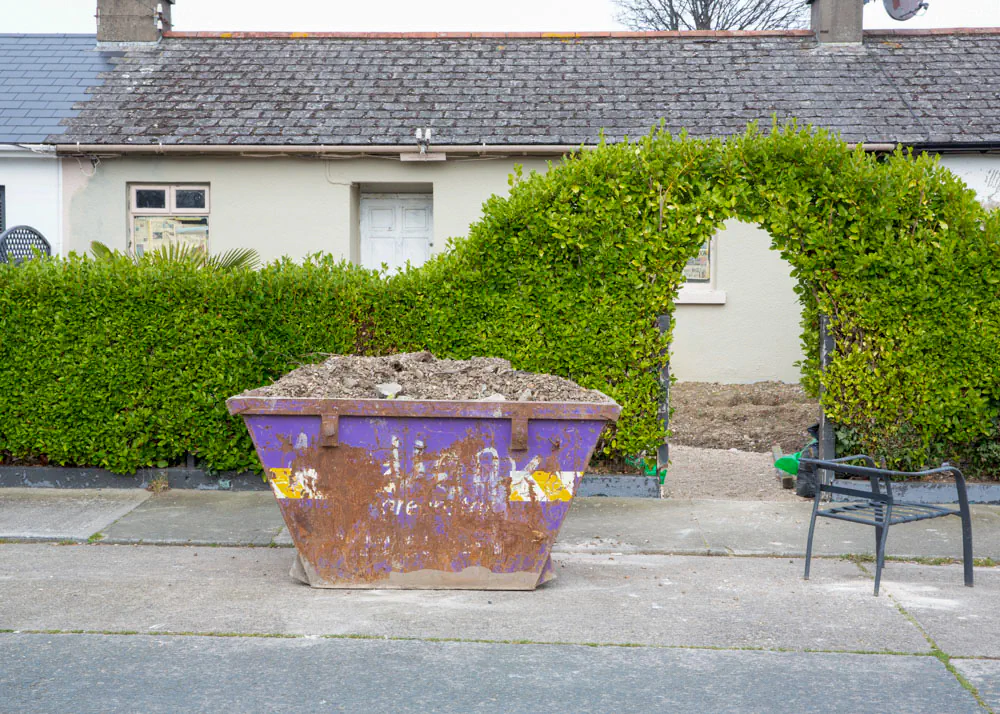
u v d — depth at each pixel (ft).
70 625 17.46
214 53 51.01
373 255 47.73
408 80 48.49
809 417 38.42
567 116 45.34
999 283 26.11
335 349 27.63
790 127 26.84
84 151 43.91
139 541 23.40
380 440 19.63
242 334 27.66
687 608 18.75
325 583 19.89
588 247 26.89
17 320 27.53
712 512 26.40
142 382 27.68
